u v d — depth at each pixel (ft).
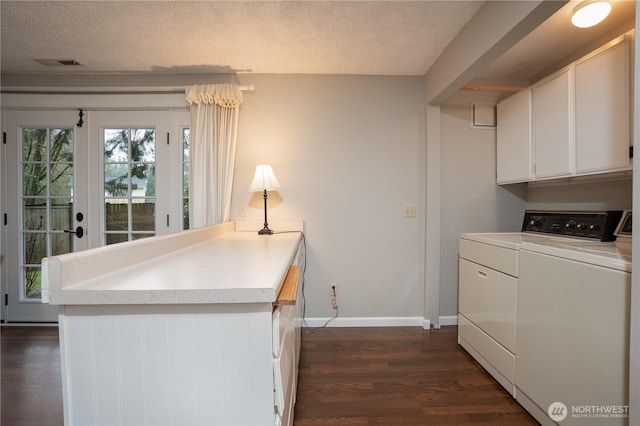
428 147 8.75
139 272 3.48
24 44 7.25
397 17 6.27
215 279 3.12
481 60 6.13
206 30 6.73
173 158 8.91
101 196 8.95
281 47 7.44
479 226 9.07
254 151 8.86
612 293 3.73
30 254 9.05
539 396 4.94
